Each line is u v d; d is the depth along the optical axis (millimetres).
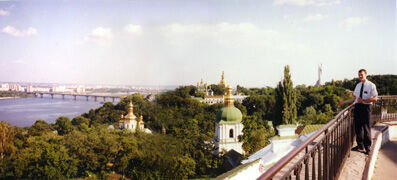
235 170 9000
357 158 6078
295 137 9766
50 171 18906
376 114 9734
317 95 91375
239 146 31766
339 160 5148
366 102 6188
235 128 32000
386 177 5637
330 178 4289
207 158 24328
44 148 19609
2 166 15375
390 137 9227
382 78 64438
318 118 58719
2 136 15875
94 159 20812
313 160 3020
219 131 31891
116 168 18594
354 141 7586
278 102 48000
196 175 22109
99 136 23953
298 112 93750
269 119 91812
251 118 34156
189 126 21391
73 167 20938
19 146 17797
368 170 5035
